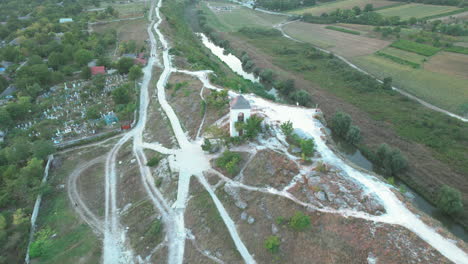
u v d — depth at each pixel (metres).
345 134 93.06
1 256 50.03
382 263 41.00
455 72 127.81
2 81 114.06
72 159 78.12
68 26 188.00
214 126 73.50
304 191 52.97
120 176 71.56
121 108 98.31
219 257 48.66
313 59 161.38
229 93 93.88
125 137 86.75
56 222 59.34
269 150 63.81
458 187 70.88
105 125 92.38
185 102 96.31
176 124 86.12
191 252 50.66
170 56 143.25
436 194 69.81
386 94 116.81
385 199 50.31
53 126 91.62
